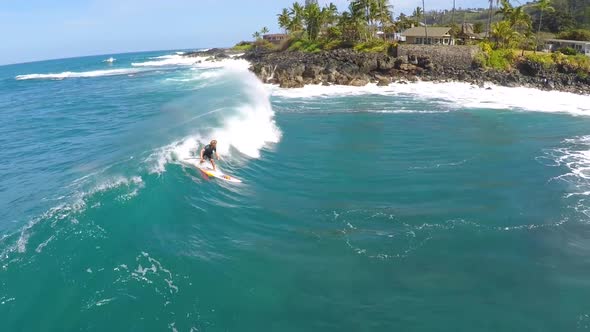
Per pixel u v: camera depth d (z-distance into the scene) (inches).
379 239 480.4
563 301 374.9
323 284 386.9
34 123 1204.5
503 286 395.9
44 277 337.1
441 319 346.0
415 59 2283.5
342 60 2400.3
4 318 296.8
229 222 503.8
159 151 673.0
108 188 512.4
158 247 405.7
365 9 3097.9
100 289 332.2
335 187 661.3
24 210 496.1
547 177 718.5
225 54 5017.2
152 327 305.1
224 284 370.6
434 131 1093.1
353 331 327.0
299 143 947.3
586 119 1219.2
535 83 1934.1
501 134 1054.4
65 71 4197.8
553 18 4018.2
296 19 4308.6
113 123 1130.7
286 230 496.1
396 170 756.6
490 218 546.9
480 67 2218.3
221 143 770.2
